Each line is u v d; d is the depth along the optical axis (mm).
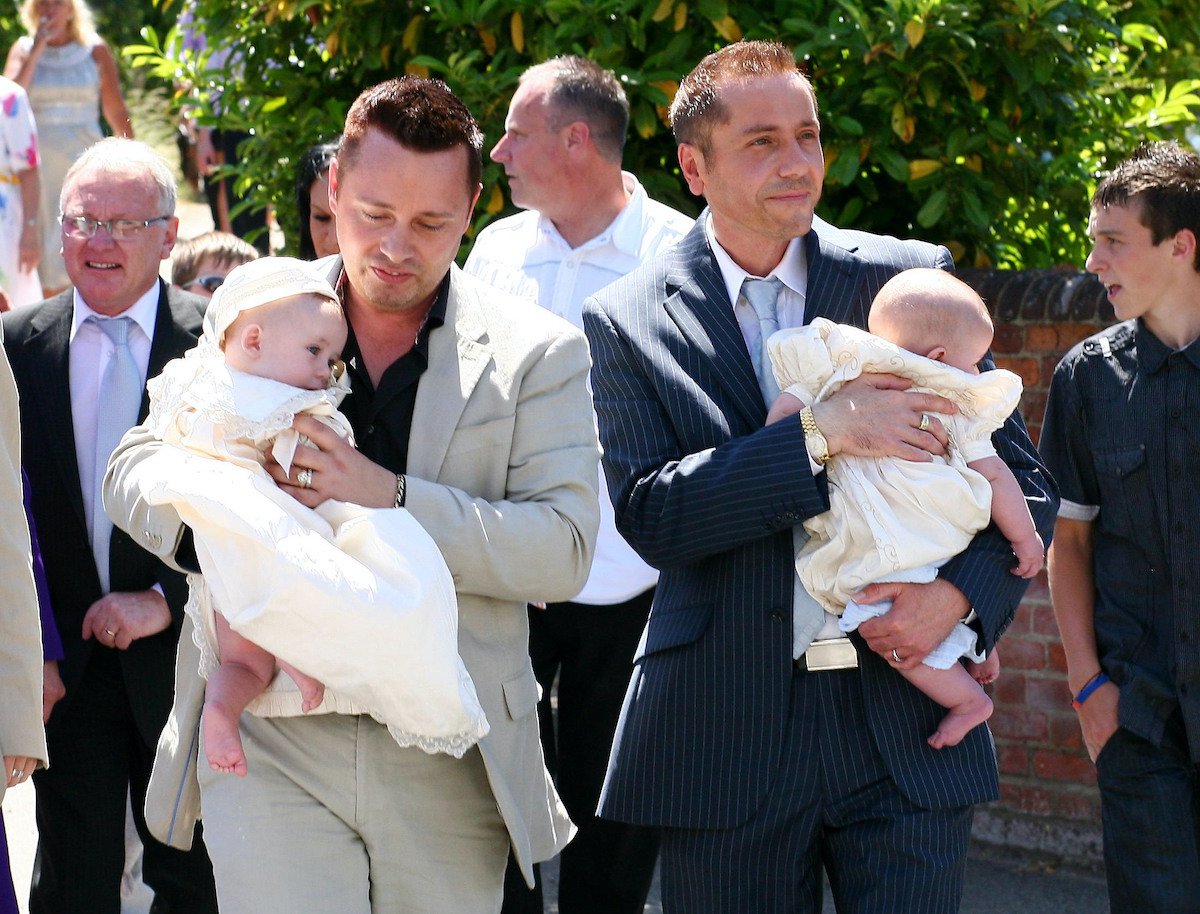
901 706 9555
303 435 8555
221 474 8297
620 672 13469
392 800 8766
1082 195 17203
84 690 12117
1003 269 16453
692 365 9945
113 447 12156
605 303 10281
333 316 8664
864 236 10445
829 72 16344
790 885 9648
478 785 9016
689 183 10328
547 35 16094
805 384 9648
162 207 12375
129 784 12992
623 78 15844
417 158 8594
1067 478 12266
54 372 12203
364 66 17344
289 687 8727
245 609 8156
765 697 9594
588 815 13602
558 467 9102
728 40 15898
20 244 24219
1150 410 11766
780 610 9602
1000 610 9453
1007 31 15961
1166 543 11719
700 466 9516
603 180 14078
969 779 9570
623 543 13297
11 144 23844
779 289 10258
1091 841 15805
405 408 9117
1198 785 11812
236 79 18672
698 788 9664
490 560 8688
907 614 9289
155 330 12398
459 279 9391
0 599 9750
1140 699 11750
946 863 9422
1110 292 11977
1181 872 11789
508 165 14125
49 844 12227
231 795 8781
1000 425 9570
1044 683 15961
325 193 14531
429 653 8133
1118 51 18719
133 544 12039
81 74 28438
